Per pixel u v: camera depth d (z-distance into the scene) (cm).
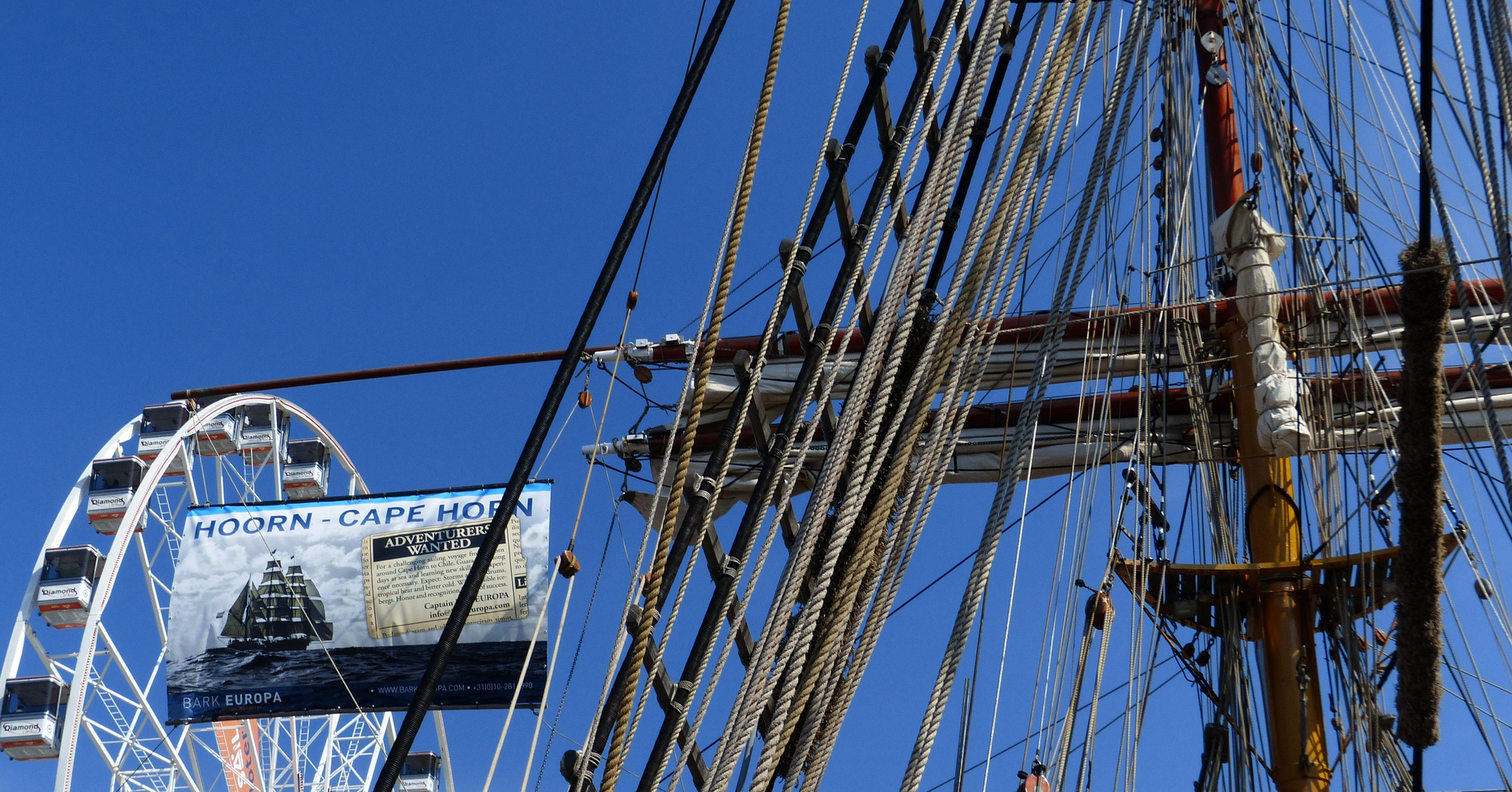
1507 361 1466
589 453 2012
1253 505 1641
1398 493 904
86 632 3678
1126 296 1662
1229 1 1958
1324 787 1479
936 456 962
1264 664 1546
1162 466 1741
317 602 2869
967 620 867
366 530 2919
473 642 2762
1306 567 1536
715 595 902
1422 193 758
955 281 981
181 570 2936
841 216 1084
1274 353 1591
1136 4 1204
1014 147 1034
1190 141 1850
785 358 1998
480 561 797
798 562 862
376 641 2819
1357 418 1755
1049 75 1048
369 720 4206
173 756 3728
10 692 3812
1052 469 1906
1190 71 1886
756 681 818
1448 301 805
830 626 873
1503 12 752
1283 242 1653
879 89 1118
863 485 905
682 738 888
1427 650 927
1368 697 1431
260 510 2961
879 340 941
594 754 861
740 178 949
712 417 2000
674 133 961
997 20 1031
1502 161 743
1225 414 1838
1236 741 1549
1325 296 1736
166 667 2862
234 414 4388
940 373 952
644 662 925
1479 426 1822
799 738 909
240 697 2833
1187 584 1587
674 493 876
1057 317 1056
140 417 4253
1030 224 1026
